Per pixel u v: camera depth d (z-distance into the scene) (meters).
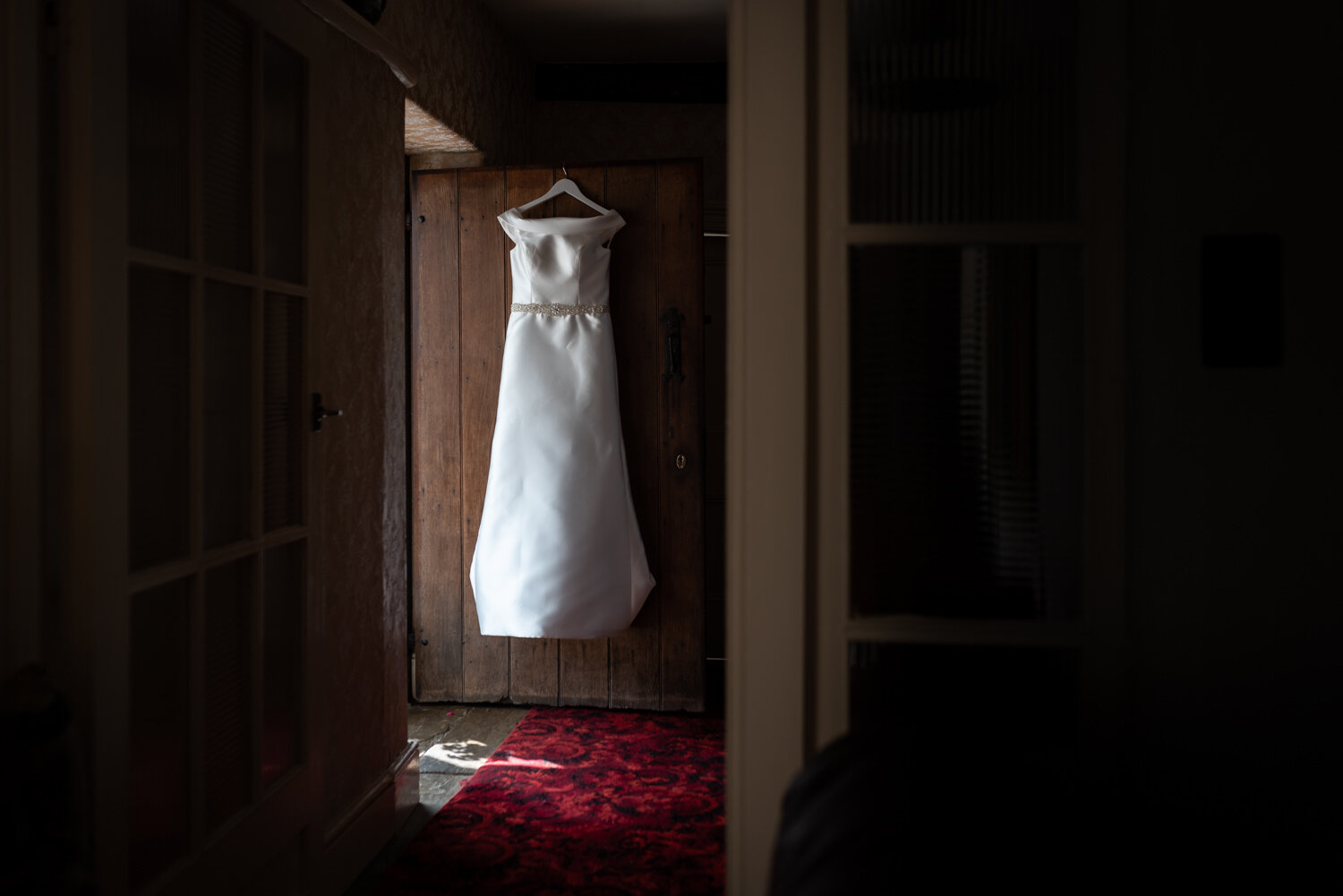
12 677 1.23
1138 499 1.28
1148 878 0.77
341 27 2.17
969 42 1.30
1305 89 1.26
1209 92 1.27
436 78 3.23
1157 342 1.28
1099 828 0.83
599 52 4.32
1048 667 1.30
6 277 1.28
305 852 2.00
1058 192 1.29
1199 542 1.28
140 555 1.50
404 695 2.65
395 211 2.64
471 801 2.68
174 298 1.59
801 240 1.29
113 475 1.40
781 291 1.29
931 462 1.31
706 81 4.42
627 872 2.25
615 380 3.35
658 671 3.47
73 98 1.34
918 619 1.31
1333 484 1.26
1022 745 1.30
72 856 1.15
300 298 2.00
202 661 1.63
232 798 1.74
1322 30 1.26
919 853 0.78
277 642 1.90
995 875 0.75
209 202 1.68
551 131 4.49
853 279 1.31
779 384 1.30
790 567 1.30
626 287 3.42
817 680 1.31
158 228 1.54
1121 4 1.27
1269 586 1.27
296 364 1.99
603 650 3.50
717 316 4.52
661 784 2.79
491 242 3.48
